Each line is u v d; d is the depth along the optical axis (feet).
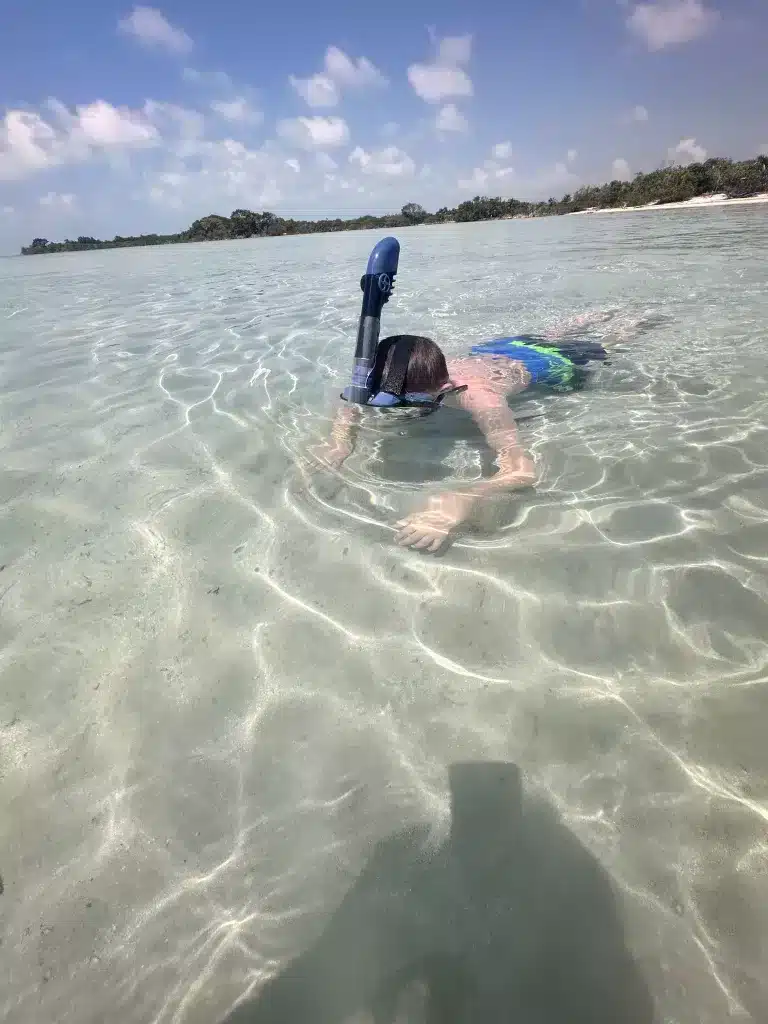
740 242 30.83
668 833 3.20
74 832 3.33
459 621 4.74
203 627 4.78
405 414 8.63
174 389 10.54
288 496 6.64
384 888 3.05
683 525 5.79
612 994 2.61
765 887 2.94
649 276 21.75
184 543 5.84
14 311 21.38
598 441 7.76
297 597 5.07
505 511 6.18
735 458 7.09
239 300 21.70
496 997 2.63
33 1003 2.63
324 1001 2.63
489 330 14.66
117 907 2.98
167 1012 2.60
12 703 4.15
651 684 4.09
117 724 3.98
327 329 15.46
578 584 5.06
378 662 4.40
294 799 3.49
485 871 3.09
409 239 56.34
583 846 3.18
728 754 3.60
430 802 3.44
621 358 11.34
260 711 4.05
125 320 18.19
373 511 6.28
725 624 4.55
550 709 3.96
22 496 6.81
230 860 3.18
